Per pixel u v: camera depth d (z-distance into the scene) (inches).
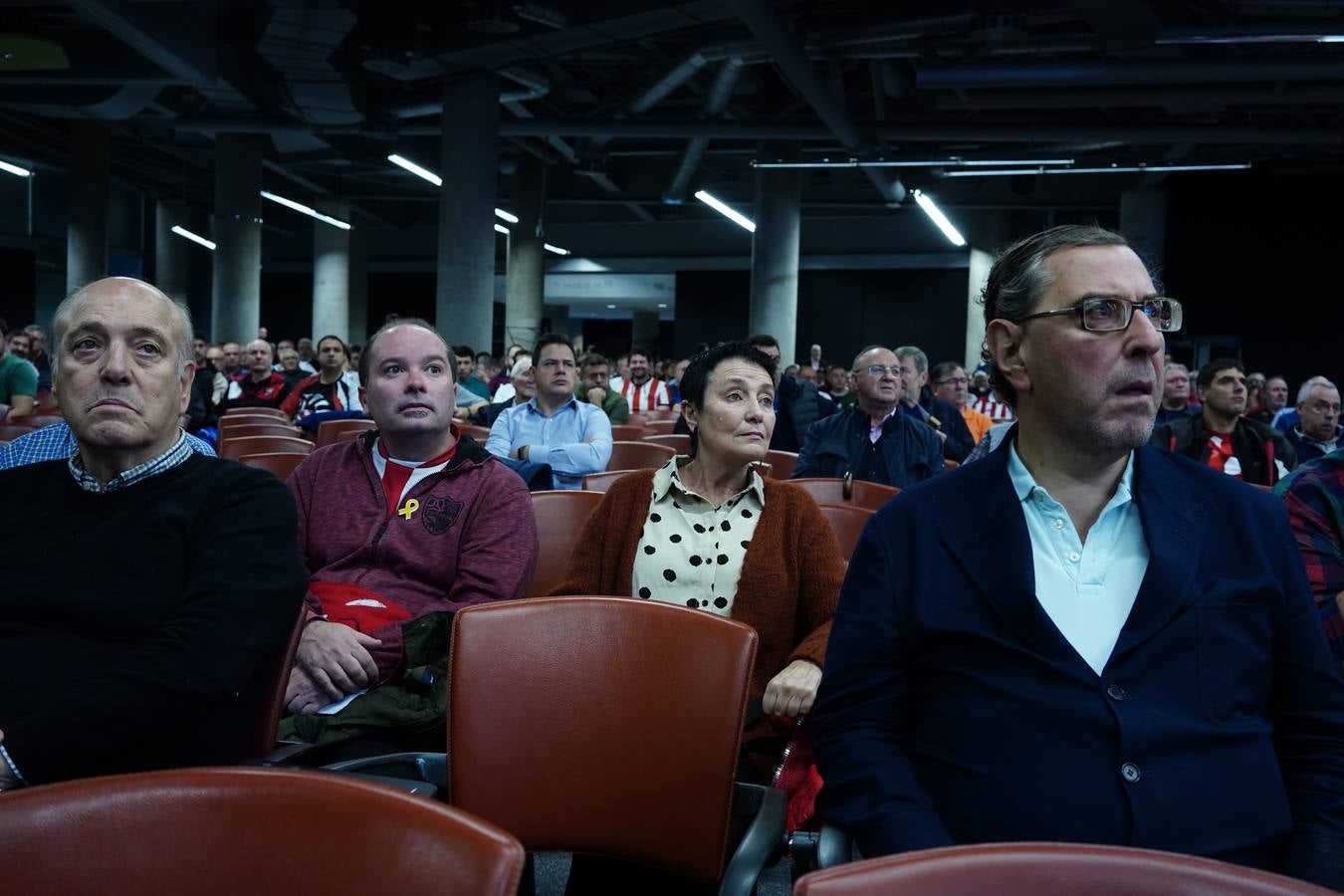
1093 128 606.5
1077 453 56.7
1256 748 52.2
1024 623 54.6
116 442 68.4
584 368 299.6
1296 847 50.8
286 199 973.8
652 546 94.0
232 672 64.1
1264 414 390.6
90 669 66.0
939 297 1043.3
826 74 563.5
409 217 1205.1
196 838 37.9
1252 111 589.9
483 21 478.0
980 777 53.8
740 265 1112.8
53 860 37.1
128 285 71.1
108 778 38.6
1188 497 56.2
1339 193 747.4
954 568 57.5
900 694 58.4
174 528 69.1
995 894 35.0
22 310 1027.3
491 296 591.2
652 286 1224.8
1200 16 421.4
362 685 86.9
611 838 64.7
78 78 568.1
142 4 479.2
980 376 467.8
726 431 93.7
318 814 37.5
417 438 105.1
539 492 124.5
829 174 941.8
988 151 704.4
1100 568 56.0
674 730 64.6
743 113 702.5
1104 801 51.3
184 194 1072.2
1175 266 807.7
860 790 55.4
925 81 468.8
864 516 122.7
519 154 916.6
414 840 35.9
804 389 235.6
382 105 658.8
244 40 583.2
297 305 1320.1
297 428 233.0
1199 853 50.2
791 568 92.5
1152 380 54.8
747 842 58.2
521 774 64.7
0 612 67.8
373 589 98.9
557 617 66.5
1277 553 55.7
